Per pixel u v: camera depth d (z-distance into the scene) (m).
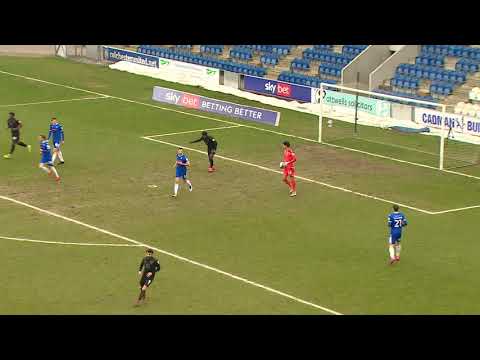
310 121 146.25
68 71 181.00
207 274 82.19
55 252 87.06
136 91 164.38
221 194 106.56
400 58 163.62
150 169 116.38
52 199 103.44
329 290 78.75
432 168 120.19
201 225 95.62
